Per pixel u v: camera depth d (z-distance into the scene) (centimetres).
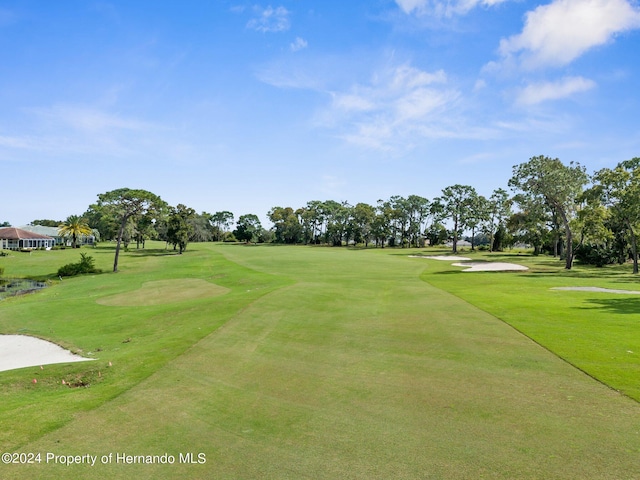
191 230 8556
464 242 15212
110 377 1000
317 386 885
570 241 4534
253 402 809
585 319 1462
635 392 788
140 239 10175
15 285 3991
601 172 4431
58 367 1113
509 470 548
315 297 2073
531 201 5203
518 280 3136
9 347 1517
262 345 1213
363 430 678
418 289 2502
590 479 522
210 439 666
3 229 9281
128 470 582
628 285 2698
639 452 581
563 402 757
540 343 1145
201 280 3453
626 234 5000
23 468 593
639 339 1167
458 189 8869
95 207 7444
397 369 977
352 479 542
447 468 558
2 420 755
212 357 1107
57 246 9562
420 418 714
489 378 894
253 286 2858
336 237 12938
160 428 709
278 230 14262
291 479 546
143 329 1655
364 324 1468
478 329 1338
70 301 2488
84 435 691
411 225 11775
